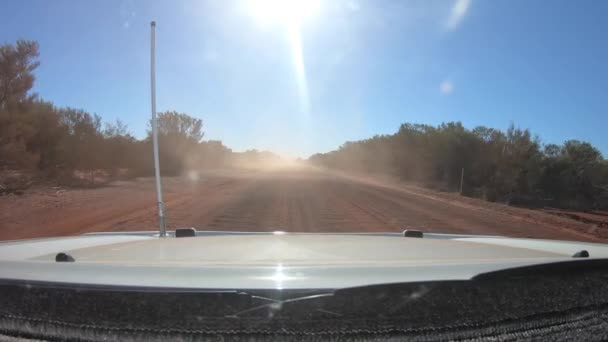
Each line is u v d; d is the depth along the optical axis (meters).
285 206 17.12
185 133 39.47
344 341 1.54
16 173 20.86
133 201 16.86
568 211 25.33
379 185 33.72
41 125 22.73
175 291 1.53
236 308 1.52
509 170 31.36
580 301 1.81
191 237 2.99
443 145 37.84
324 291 1.54
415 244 2.66
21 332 1.57
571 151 33.88
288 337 1.52
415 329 1.59
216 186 26.33
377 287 1.58
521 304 1.73
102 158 26.19
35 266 1.72
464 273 1.71
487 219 15.64
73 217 12.51
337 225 12.79
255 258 2.06
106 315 1.54
